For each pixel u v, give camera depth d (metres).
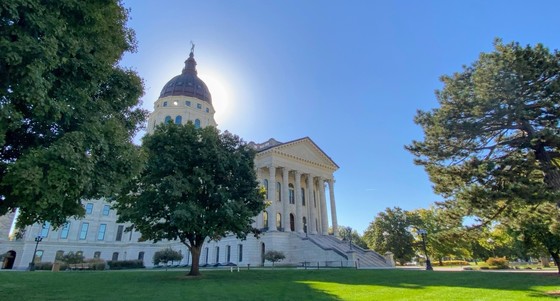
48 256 56.09
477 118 17.73
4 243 54.78
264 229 46.22
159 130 23.53
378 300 11.29
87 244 60.22
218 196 22.30
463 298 11.27
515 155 16.84
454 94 18.94
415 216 55.19
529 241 23.20
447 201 19.39
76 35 8.74
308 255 42.38
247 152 26.22
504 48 17.64
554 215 15.63
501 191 15.26
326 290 14.37
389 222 56.22
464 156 18.58
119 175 9.92
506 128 17.64
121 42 11.49
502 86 16.42
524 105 16.61
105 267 47.62
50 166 7.38
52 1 7.84
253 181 25.22
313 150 57.59
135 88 12.13
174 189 20.09
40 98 7.00
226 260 47.47
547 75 16.53
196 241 24.45
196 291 14.62
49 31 7.30
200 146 23.36
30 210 8.26
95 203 63.28
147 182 22.06
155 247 63.84
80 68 8.89
